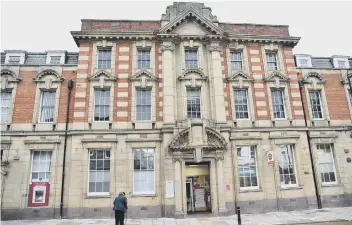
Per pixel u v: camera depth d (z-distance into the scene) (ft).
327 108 72.33
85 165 60.18
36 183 59.88
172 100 64.69
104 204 58.49
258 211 61.62
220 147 61.62
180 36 69.15
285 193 63.67
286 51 74.08
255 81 70.18
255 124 66.95
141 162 62.54
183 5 72.90
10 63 67.92
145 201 59.52
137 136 62.95
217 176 60.90
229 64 70.69
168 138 62.13
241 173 64.44
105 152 62.44
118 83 66.03
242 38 71.72
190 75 67.77
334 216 52.60
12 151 60.85
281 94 71.56
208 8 73.61
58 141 61.72
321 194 65.67
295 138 67.36
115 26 70.28
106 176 61.05
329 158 69.72
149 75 66.74
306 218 51.39
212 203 59.62
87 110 63.72
